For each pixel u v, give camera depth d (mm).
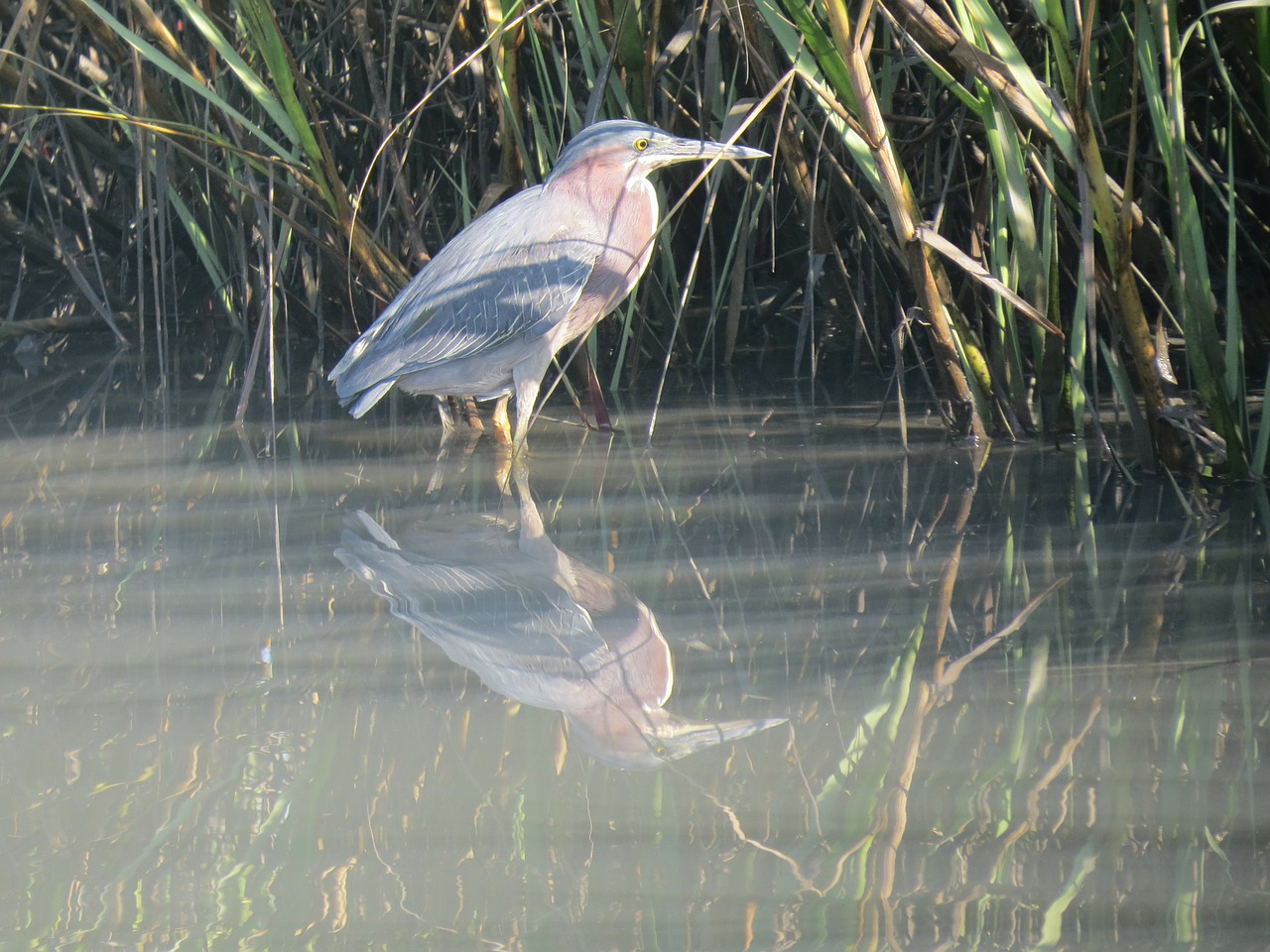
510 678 3973
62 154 11188
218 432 7398
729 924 2633
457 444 7102
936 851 2904
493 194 8102
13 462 6754
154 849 2986
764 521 5512
